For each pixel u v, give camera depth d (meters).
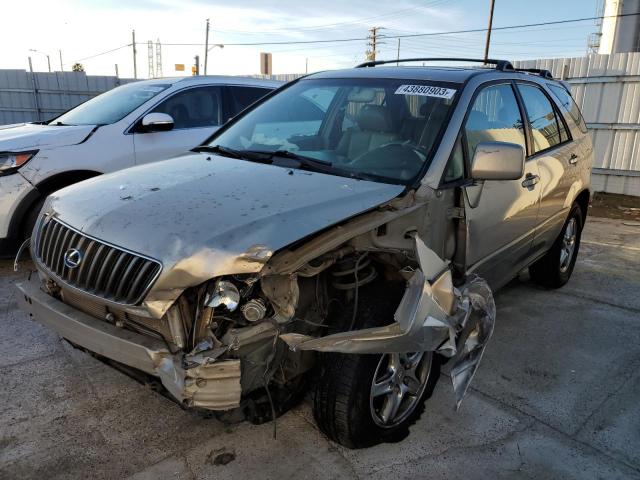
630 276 5.79
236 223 2.30
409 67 3.90
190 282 2.15
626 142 10.96
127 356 2.28
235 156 3.43
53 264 2.69
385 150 3.19
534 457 2.78
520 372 3.65
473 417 3.11
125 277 2.29
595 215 9.48
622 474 2.68
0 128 6.21
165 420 2.97
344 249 2.51
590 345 4.09
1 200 4.98
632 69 10.60
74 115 6.36
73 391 3.23
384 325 2.55
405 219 2.75
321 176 2.93
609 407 3.26
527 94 4.25
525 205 3.87
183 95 6.41
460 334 2.82
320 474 2.58
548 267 5.05
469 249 3.22
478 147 2.96
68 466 2.60
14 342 3.82
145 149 5.91
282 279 2.30
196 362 2.13
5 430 2.85
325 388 2.53
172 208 2.48
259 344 2.29
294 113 3.78
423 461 2.71
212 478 2.54
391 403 2.76
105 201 2.70
